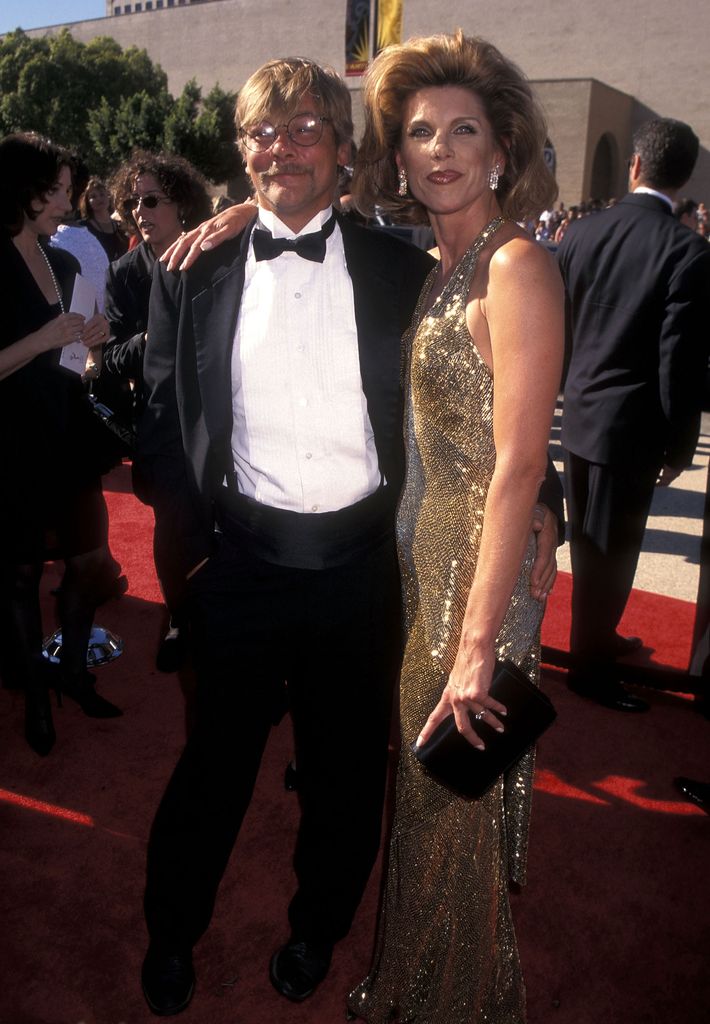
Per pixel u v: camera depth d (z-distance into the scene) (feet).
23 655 8.58
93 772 8.49
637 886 7.22
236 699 5.69
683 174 8.71
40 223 7.77
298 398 5.33
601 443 9.05
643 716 9.74
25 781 8.33
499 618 4.34
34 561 8.30
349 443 5.44
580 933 6.73
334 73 5.20
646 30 111.75
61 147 7.84
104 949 6.49
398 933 5.55
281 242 5.22
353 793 6.09
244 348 5.32
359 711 5.91
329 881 6.19
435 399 4.67
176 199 9.35
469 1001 5.43
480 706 4.40
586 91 96.43
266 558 5.47
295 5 131.54
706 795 8.26
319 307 5.30
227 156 92.94
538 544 4.98
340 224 5.49
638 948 6.61
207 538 5.54
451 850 5.16
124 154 93.40
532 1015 6.02
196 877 5.90
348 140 5.31
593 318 9.05
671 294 8.35
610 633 9.81
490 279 4.40
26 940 6.53
